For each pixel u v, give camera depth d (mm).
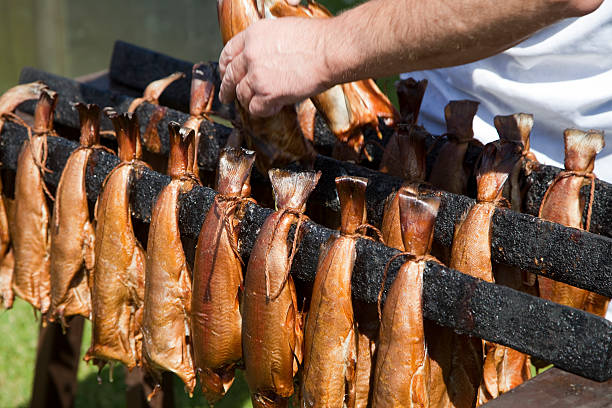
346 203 1455
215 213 1514
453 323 1408
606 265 1423
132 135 1630
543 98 1701
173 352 1601
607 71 1662
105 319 1661
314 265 1480
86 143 1684
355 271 1457
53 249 1706
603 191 1532
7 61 5750
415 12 1379
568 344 1348
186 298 1586
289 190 1490
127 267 1638
